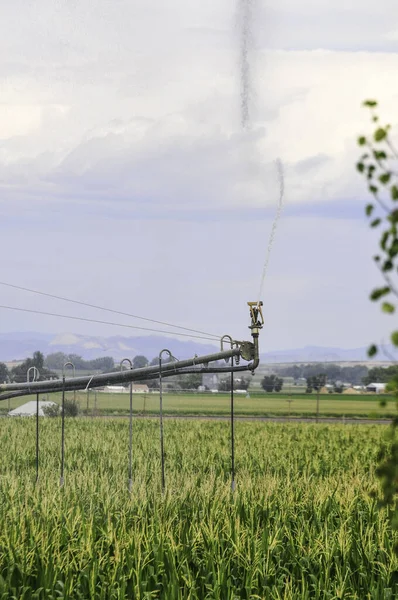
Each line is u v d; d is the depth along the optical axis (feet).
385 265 31.19
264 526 106.73
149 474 156.04
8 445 221.87
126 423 322.96
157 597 83.92
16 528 94.43
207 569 87.04
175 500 114.11
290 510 110.93
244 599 84.99
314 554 91.15
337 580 86.69
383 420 455.22
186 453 204.95
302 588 82.89
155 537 93.86
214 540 92.68
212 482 127.34
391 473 32.91
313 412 544.62
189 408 568.00
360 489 121.60
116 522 100.68
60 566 85.10
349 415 508.53
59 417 353.51
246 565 87.76
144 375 136.87
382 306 30.12
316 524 106.32
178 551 89.97
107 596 81.92
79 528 94.89
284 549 94.43
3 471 167.12
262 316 129.49
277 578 88.43
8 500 113.91
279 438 267.59
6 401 582.76
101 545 92.02
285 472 173.06
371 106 30.91
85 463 170.09
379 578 86.63
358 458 203.72
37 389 147.54
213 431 295.48
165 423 330.34
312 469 177.99
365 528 102.58
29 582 85.05
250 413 522.06
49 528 96.58
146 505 111.14
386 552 91.91
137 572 83.25
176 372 134.31
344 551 92.07
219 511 107.04
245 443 242.78
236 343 130.11
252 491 120.06
